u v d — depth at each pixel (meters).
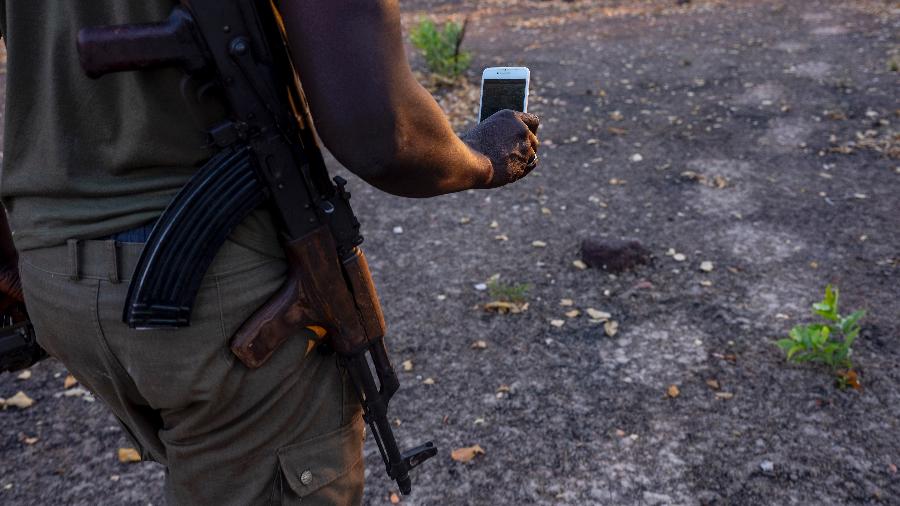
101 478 2.67
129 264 1.06
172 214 1.01
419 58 8.39
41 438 2.90
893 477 2.48
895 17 8.93
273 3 0.99
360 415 1.34
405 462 1.44
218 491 1.23
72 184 1.06
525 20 10.56
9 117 1.08
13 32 1.03
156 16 0.98
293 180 1.07
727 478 2.52
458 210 4.84
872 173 4.98
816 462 2.56
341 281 1.16
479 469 2.63
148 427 1.25
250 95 1.00
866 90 6.55
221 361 1.10
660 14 10.34
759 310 3.51
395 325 3.57
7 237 1.42
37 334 1.25
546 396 3.00
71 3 1.00
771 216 4.48
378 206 4.98
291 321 1.14
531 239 4.38
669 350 3.25
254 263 1.10
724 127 6.01
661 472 2.56
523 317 3.58
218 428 1.17
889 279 3.70
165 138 1.03
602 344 3.33
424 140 0.99
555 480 2.56
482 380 3.13
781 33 8.77
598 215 4.63
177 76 1.00
